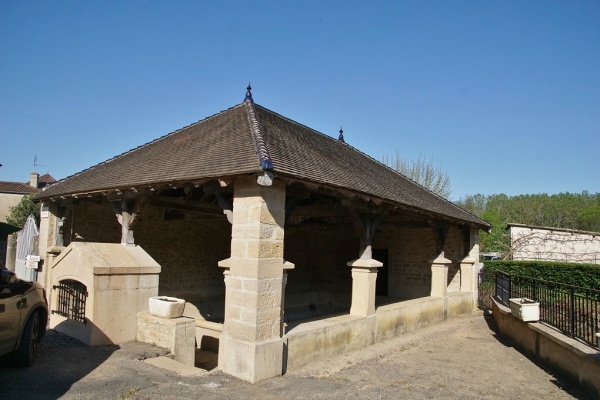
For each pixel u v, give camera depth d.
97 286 6.81
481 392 6.00
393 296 14.78
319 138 11.91
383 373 6.71
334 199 8.33
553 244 22.00
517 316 8.52
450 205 14.06
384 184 10.02
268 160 5.46
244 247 5.88
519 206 44.62
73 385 4.96
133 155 9.85
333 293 15.50
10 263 14.37
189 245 11.55
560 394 6.00
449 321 12.07
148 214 10.52
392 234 14.99
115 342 6.98
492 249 27.16
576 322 6.89
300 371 6.38
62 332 7.30
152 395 4.80
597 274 16.33
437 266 12.18
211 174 5.88
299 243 15.63
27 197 24.56
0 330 4.90
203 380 5.50
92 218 10.43
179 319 6.87
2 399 4.42
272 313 5.94
